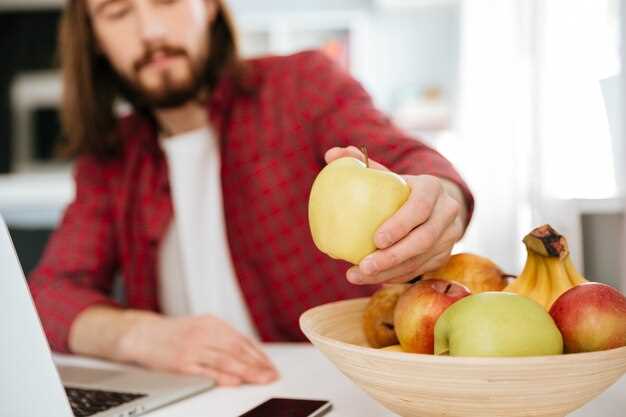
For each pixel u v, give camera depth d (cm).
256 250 112
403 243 47
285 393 65
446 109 284
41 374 43
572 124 145
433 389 40
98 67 126
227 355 71
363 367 42
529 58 183
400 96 304
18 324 42
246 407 60
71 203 124
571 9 146
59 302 93
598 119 129
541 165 162
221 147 113
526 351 40
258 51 318
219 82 113
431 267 53
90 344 86
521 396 39
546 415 41
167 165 119
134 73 110
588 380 39
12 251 42
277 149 110
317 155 109
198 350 73
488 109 225
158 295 122
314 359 79
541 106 163
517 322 41
